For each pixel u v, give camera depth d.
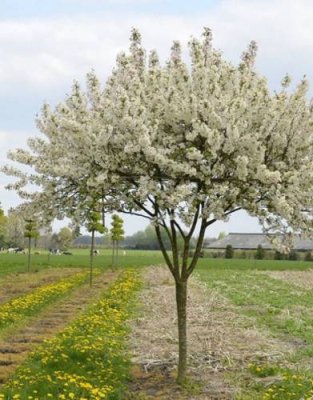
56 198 11.16
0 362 13.27
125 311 21.73
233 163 10.53
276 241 10.98
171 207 10.52
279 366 12.95
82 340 14.09
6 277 41.59
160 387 11.43
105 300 24.22
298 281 42.81
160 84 10.94
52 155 10.99
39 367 12.04
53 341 14.39
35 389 10.24
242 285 36.59
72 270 50.62
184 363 11.72
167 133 10.83
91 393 9.91
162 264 62.06
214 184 10.41
